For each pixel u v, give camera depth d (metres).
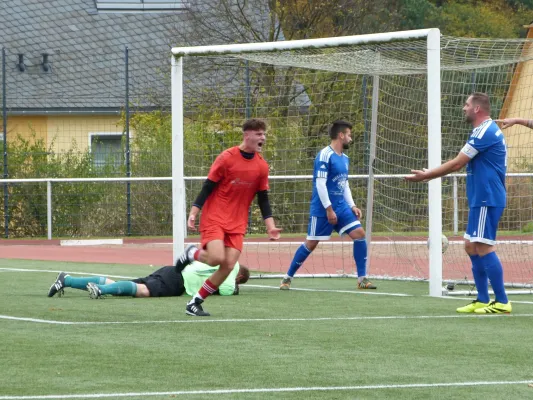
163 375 15.48
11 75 76.81
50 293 26.62
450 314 23.52
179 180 32.25
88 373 15.61
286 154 41.97
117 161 62.50
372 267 39.03
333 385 14.74
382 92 35.12
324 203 29.38
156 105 69.88
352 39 29.11
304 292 29.17
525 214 36.12
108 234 60.97
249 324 21.50
